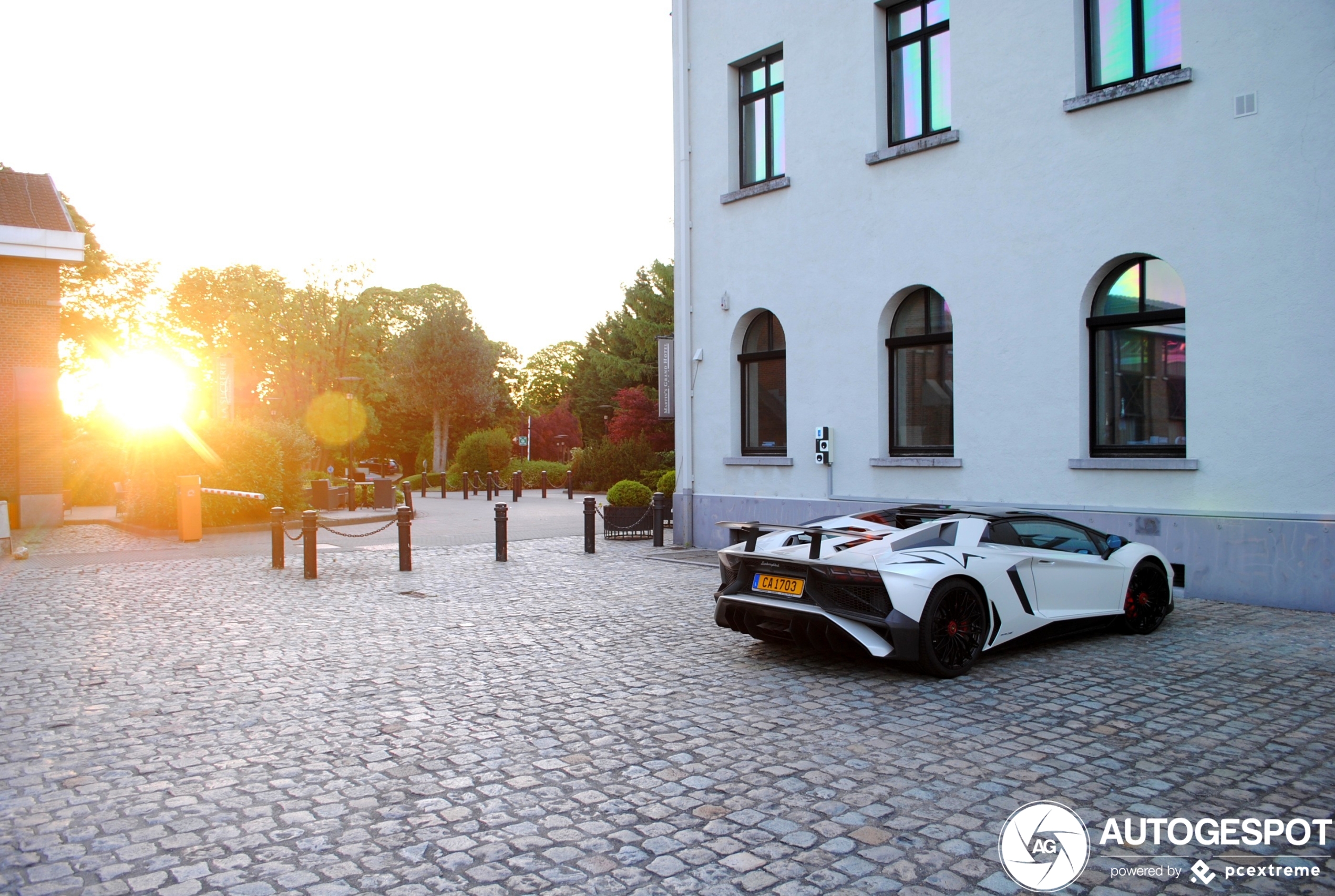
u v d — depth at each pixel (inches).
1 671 259.9
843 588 237.6
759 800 156.5
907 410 454.3
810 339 489.1
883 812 150.4
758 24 516.4
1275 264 327.3
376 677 249.3
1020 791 159.2
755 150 534.9
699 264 553.0
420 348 2025.1
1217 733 190.2
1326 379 316.5
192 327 1930.4
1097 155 373.4
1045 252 390.0
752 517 522.6
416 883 126.9
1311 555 320.2
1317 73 317.4
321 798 160.1
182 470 753.0
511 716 210.2
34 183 984.9
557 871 130.1
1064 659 258.5
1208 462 343.9
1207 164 343.3
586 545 547.8
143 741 194.2
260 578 454.9
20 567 502.9
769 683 237.1
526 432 2426.2
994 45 408.2
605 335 2111.2
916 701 217.6
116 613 355.6
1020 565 256.4
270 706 221.3
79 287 1445.6
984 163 411.5
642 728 199.3
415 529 751.1
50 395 883.4
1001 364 405.7
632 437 1603.1
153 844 141.1
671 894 122.9
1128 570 285.6
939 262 429.1
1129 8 372.8
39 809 156.2
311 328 1759.4
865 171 460.8
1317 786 160.7
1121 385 375.6
